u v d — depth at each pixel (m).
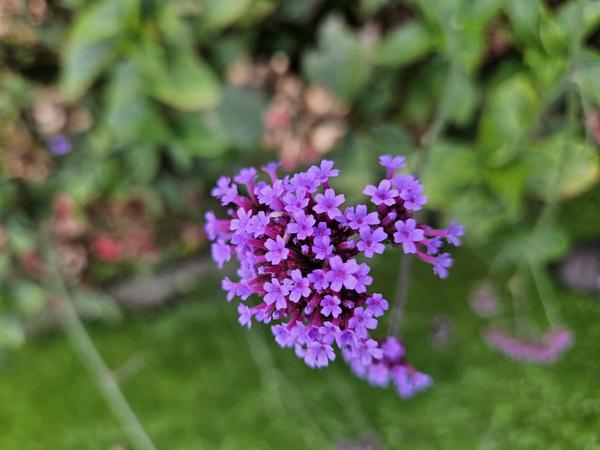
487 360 0.20
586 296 0.20
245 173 0.11
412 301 0.22
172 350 0.24
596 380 0.18
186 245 0.25
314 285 0.10
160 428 0.22
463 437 0.19
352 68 0.21
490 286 0.21
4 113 0.21
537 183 0.19
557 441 0.18
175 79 0.20
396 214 0.10
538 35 0.16
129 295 0.26
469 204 0.20
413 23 0.19
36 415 0.24
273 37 0.23
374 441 0.20
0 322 0.24
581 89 0.15
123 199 0.23
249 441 0.21
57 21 0.20
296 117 0.21
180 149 0.22
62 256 0.24
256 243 0.10
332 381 0.22
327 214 0.10
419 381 0.12
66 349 0.25
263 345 0.22
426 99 0.22
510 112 0.18
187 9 0.20
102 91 0.22
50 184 0.23
